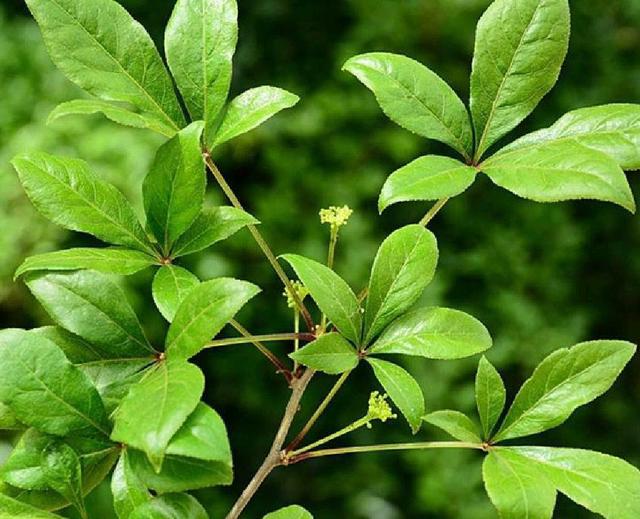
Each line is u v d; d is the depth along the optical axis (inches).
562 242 61.0
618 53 67.8
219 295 17.0
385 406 18.4
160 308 17.6
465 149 18.7
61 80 57.3
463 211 60.9
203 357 57.5
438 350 18.0
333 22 65.4
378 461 57.7
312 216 58.4
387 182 17.9
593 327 66.0
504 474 17.5
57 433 17.1
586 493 17.5
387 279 18.2
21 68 57.7
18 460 17.4
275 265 18.8
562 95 66.0
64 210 17.9
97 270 17.6
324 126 60.1
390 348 18.1
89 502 46.1
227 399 58.4
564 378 18.4
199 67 18.9
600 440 61.6
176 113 18.9
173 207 18.0
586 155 17.7
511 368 59.4
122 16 18.7
